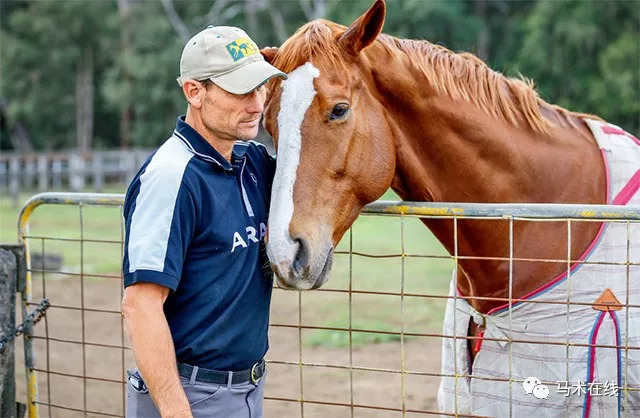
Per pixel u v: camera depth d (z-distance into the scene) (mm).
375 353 5945
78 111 34906
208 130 2168
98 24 33781
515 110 2670
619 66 26656
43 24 33312
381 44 2545
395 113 2545
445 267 9445
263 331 2287
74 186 22188
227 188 2176
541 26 28266
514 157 2611
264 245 2303
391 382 5305
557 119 2768
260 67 2092
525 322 2525
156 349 1985
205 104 2119
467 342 2738
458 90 2598
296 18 33344
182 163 2102
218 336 2152
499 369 2576
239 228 2180
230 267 2160
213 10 33875
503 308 2578
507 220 2562
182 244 2062
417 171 2596
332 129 2291
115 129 37781
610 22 27766
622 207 2258
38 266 9070
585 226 2518
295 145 2260
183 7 36250
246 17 33750
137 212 2057
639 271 2506
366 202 2439
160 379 1974
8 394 2777
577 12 27469
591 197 2623
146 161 2158
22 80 34156
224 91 2092
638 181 2602
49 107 34469
